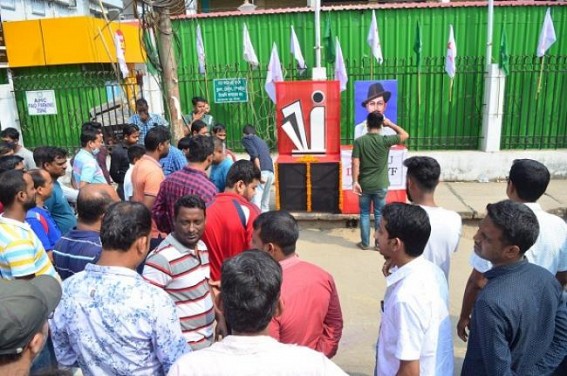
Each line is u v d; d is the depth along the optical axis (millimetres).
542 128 8961
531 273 1928
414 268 2010
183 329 2588
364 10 8695
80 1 12750
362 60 8906
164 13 6566
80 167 5129
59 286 1460
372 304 4641
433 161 2770
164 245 2605
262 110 9242
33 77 8789
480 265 2527
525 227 1899
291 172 6863
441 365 1949
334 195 6887
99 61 8773
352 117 9070
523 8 8570
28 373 1214
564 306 1982
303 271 2164
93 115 8820
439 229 2629
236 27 8938
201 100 7520
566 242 2488
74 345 1867
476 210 6977
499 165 8688
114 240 1892
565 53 8766
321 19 8812
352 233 6766
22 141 9016
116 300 1806
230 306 1408
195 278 2607
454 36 8750
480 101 8898
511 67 8773
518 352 1862
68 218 4238
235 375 1312
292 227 2203
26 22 8477
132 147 4852
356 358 3707
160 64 6801
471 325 1997
